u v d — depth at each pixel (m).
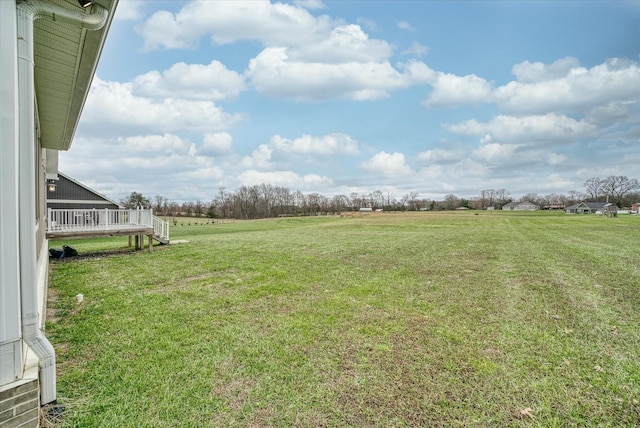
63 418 2.11
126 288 5.55
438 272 7.00
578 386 2.55
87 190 21.50
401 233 18.34
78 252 9.89
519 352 3.15
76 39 3.57
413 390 2.50
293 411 2.24
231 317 4.13
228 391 2.47
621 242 12.51
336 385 2.57
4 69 1.82
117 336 3.49
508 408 2.28
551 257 8.95
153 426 2.06
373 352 3.15
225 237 16.28
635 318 4.11
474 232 18.50
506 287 5.70
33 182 2.09
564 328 3.78
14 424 1.84
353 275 6.68
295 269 7.30
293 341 3.40
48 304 4.62
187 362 2.92
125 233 9.59
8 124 1.84
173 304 4.66
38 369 2.05
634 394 2.44
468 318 4.12
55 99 5.39
